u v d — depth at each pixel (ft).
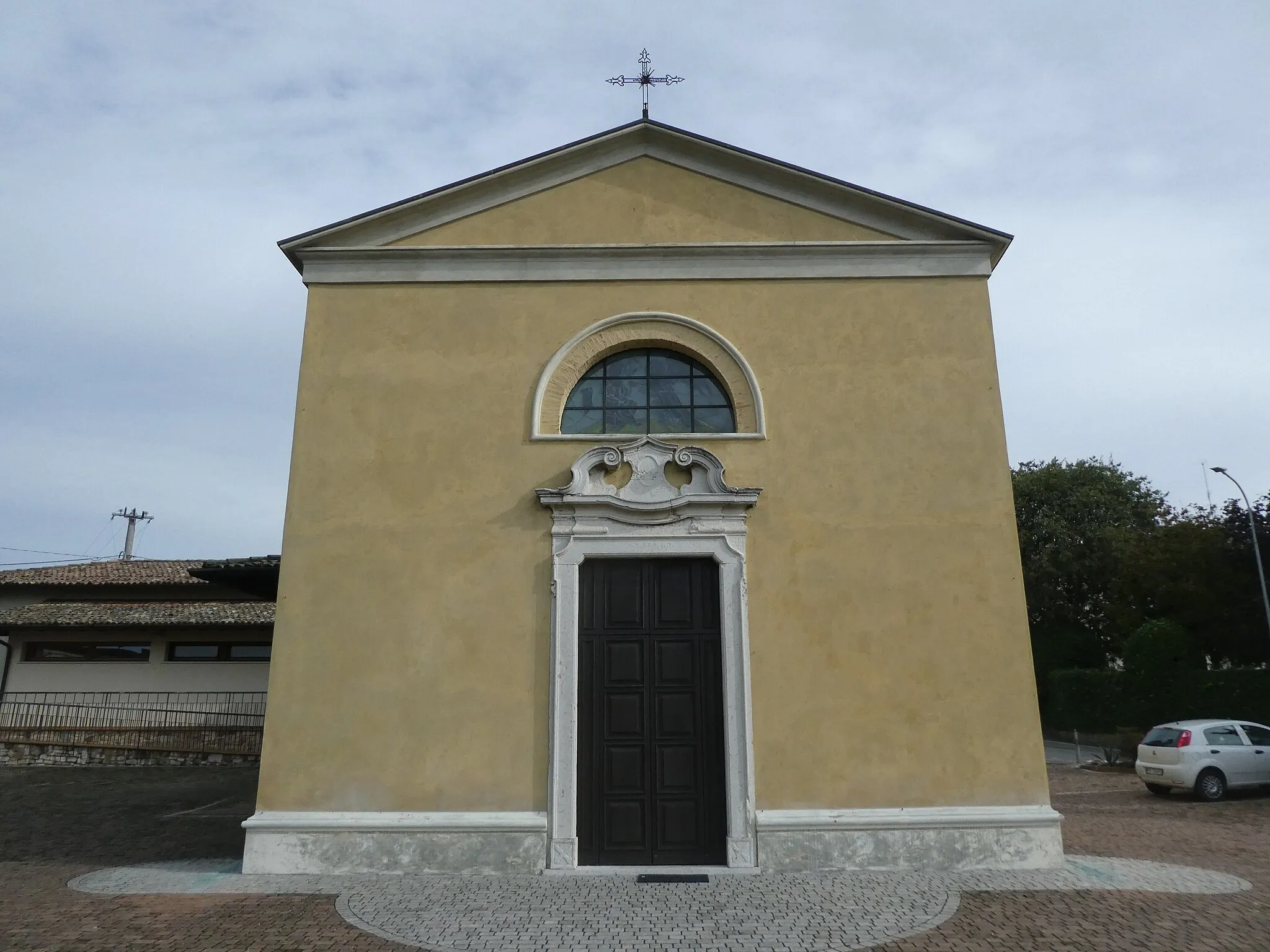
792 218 35.73
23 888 28.73
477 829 29.71
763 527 32.35
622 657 31.55
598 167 36.47
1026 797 30.25
